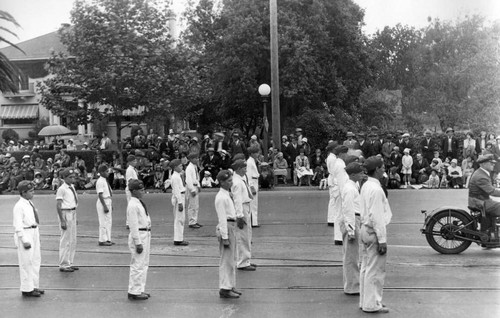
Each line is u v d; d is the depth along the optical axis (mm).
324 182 24828
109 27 30562
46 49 39406
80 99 31656
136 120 33750
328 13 34750
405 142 25625
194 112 37250
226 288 10047
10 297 10469
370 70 37750
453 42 31625
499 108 29109
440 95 31688
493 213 12633
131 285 10102
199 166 26500
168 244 14797
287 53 32719
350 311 9203
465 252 13125
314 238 15023
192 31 36562
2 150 33281
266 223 17391
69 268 12242
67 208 12250
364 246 9195
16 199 25172
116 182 26578
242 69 32969
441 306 9344
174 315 9219
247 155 26000
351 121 34250
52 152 31422
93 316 9281
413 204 19719
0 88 12398
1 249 14664
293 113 34875
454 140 25844
